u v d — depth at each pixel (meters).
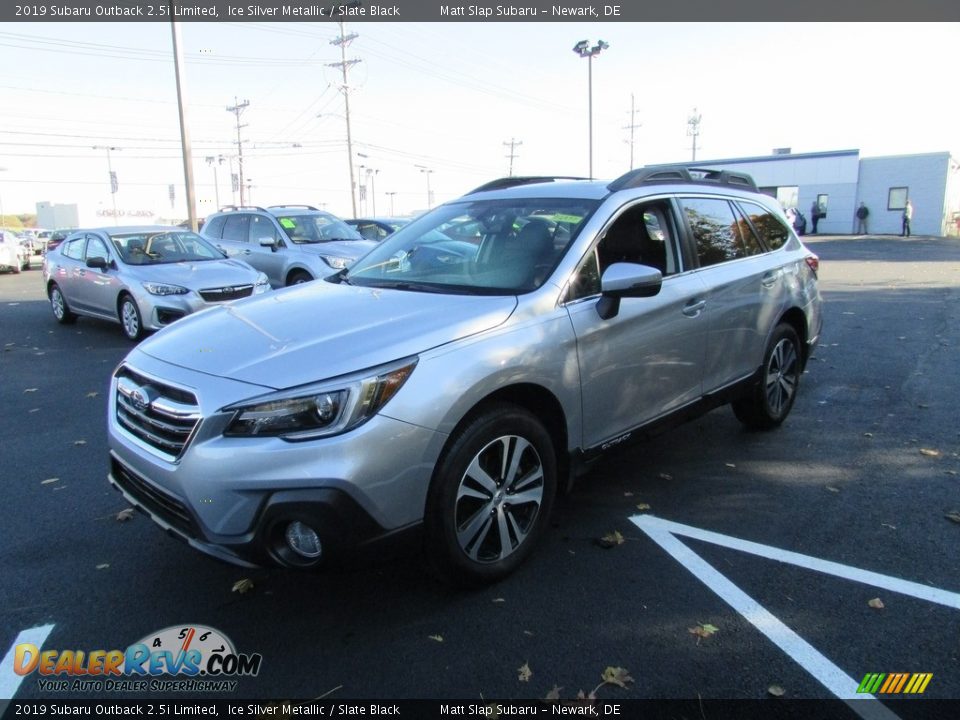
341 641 2.93
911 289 14.31
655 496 4.32
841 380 7.02
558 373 3.36
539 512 3.44
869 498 4.25
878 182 40.41
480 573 3.18
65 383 7.43
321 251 11.95
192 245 10.69
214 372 2.87
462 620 3.05
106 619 3.11
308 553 2.76
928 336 9.17
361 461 2.66
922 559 3.53
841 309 11.75
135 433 3.09
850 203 41.44
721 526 3.91
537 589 3.29
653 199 4.26
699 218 4.60
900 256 23.83
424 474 2.85
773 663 2.76
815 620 3.03
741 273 4.71
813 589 3.27
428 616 3.08
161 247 10.38
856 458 4.90
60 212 72.25
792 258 5.45
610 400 3.71
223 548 2.75
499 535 3.25
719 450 5.10
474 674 2.71
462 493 3.02
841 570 3.43
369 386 2.73
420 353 2.89
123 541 3.82
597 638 2.92
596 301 3.62
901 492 4.32
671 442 5.28
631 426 3.91
